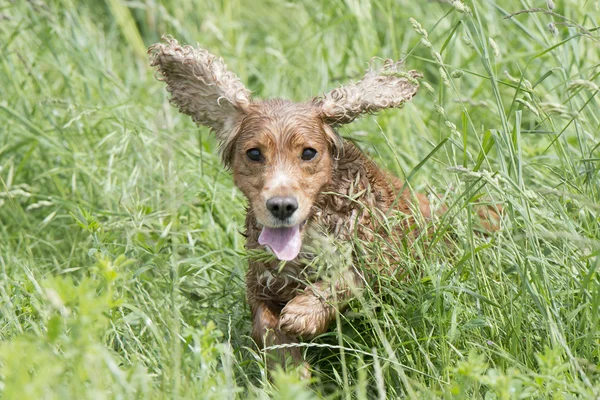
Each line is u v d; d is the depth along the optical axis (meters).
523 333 6.97
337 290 7.54
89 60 12.88
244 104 7.94
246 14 15.27
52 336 5.54
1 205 10.16
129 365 6.66
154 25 14.38
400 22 13.23
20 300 7.79
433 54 7.83
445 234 7.94
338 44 13.43
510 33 12.30
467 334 7.17
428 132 10.89
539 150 9.88
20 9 13.20
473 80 11.98
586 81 7.15
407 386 6.27
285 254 7.46
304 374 7.30
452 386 6.28
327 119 7.91
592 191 7.64
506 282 7.27
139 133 10.53
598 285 6.75
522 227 7.24
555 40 10.77
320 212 7.87
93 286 6.36
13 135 11.44
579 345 6.78
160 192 10.07
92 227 8.12
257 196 7.57
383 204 8.24
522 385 6.41
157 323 7.44
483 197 8.92
